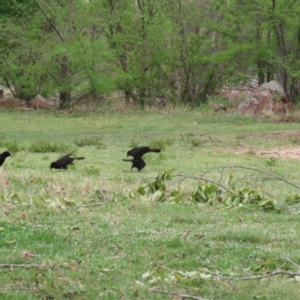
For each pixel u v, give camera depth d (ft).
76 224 50.11
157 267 37.93
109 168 85.46
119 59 193.26
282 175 79.56
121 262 40.63
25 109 197.88
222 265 40.29
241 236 46.60
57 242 44.98
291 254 42.29
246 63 182.70
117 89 194.18
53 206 55.06
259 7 169.78
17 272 38.24
